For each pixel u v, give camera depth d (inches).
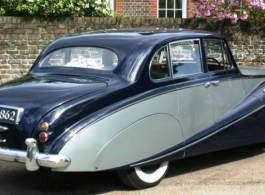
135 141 256.8
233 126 299.9
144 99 259.8
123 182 268.5
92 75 273.0
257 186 277.0
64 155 237.8
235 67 309.1
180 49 282.8
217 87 294.7
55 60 292.5
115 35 287.1
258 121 312.7
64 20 547.8
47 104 244.5
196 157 331.9
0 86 273.3
